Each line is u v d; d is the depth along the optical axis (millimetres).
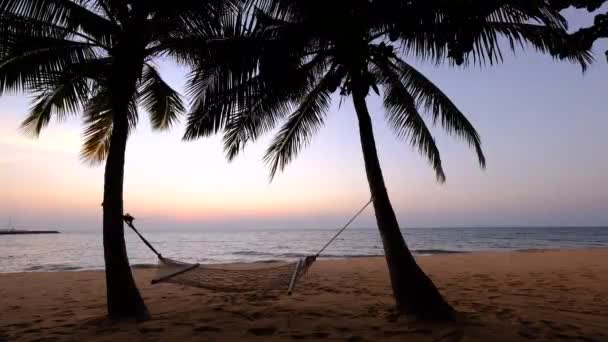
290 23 5551
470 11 2959
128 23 5660
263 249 40031
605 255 18531
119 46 5699
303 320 5223
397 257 5395
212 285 5605
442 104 6438
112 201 5586
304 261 6059
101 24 5855
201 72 5762
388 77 6578
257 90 5762
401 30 3459
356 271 12695
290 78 5840
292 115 7074
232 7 5582
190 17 5508
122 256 5531
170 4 5324
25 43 5246
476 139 6547
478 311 5887
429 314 5051
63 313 6406
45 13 5172
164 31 5883
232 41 5391
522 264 14484
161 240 70500
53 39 5590
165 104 8023
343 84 5422
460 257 18672
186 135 5867
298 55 5797
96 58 6086
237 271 6348
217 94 5539
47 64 5445
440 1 3154
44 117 7617
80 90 5980
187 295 8016
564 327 4859
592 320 5352
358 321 5148
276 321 5168
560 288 8438
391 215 5531
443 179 7305
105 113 7387
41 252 35625
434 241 60125
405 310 5219
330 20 5242
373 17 4848
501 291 8094
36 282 10688
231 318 5352
